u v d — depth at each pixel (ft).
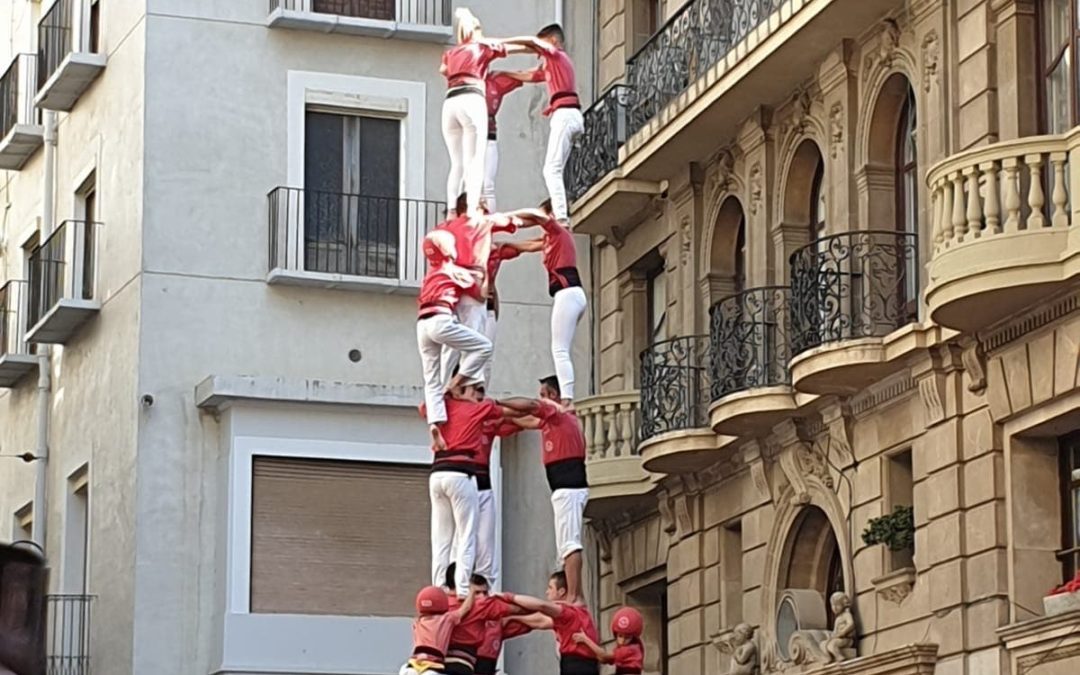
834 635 77.20
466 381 52.37
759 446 83.92
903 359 72.43
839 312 75.10
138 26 96.12
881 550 75.41
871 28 77.77
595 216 97.04
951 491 70.33
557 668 95.35
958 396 70.44
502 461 96.22
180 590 91.45
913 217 77.00
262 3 96.63
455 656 50.11
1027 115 68.49
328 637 91.25
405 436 94.12
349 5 97.71
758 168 86.79
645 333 97.81
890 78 77.56
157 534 91.61
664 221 95.04
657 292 97.71
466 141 54.49
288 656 90.58
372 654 91.81
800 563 83.61
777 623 82.89
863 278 75.82
